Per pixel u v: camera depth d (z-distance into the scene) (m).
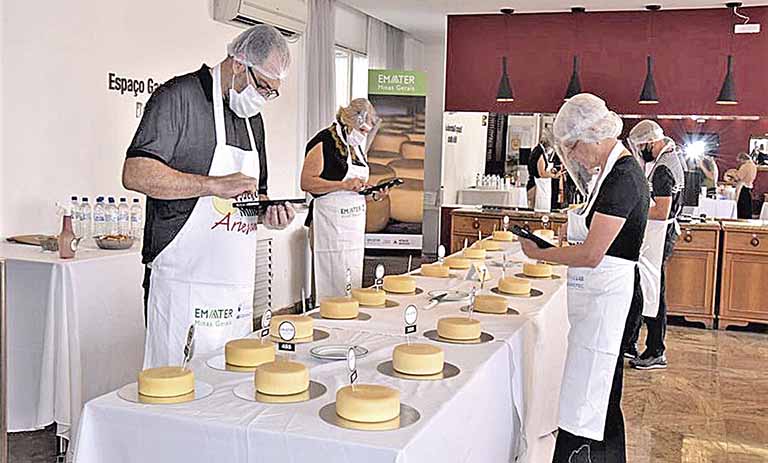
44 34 4.46
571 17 8.18
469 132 8.52
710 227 6.77
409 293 3.45
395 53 10.76
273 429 1.74
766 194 7.65
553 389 3.57
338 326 2.81
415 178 9.27
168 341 2.68
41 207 4.51
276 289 6.55
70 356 3.67
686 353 6.04
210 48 6.00
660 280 5.49
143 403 1.89
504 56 8.41
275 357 2.30
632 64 8.02
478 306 3.10
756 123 7.68
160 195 2.54
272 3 6.38
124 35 5.07
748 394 5.03
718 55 7.77
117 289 3.96
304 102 8.02
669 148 5.46
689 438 4.22
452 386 2.10
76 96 4.71
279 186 7.12
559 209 7.95
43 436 3.94
